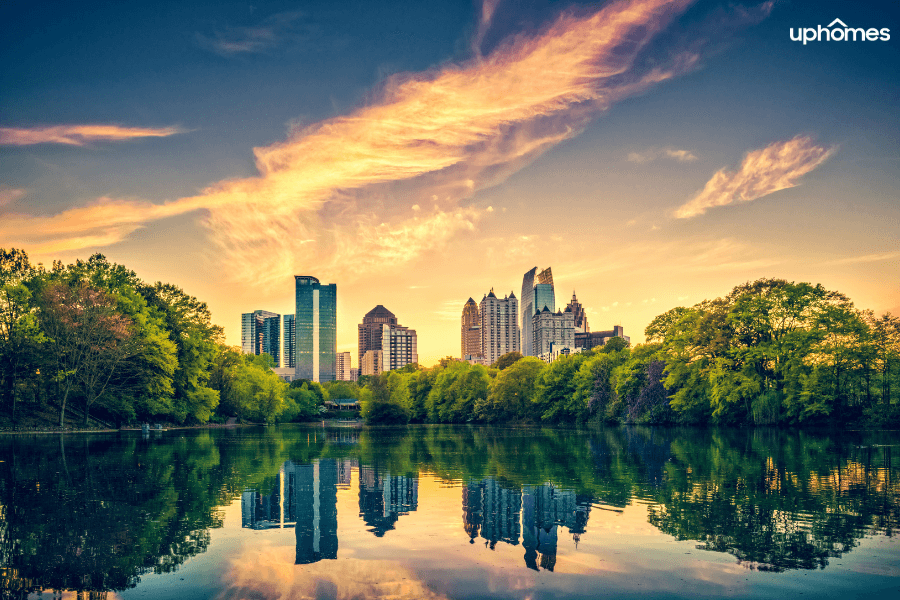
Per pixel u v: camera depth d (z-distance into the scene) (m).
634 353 101.38
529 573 14.75
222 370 124.75
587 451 47.31
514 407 132.88
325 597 13.19
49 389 83.06
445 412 157.88
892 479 29.28
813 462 36.72
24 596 13.33
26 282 82.69
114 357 80.38
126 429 88.88
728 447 48.78
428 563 15.68
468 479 30.95
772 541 17.58
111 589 13.73
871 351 71.44
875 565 15.17
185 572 14.91
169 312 96.44
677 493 25.64
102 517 21.22
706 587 13.71
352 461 41.16
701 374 83.56
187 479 31.19
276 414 152.50
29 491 26.81
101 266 89.75
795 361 73.81
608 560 15.81
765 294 78.88
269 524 20.22
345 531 19.17
